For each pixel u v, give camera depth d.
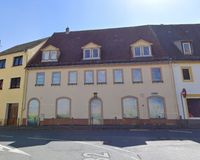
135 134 14.58
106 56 24.58
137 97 22.20
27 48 26.36
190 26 28.16
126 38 27.25
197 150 9.31
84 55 24.86
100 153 8.84
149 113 21.69
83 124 22.31
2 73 27.03
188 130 16.83
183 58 22.55
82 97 23.06
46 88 23.94
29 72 24.88
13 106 25.20
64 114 22.94
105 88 22.91
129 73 22.95
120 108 22.20
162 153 8.83
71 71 24.05
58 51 25.64
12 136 14.31
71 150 9.41
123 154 8.67
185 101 21.39
